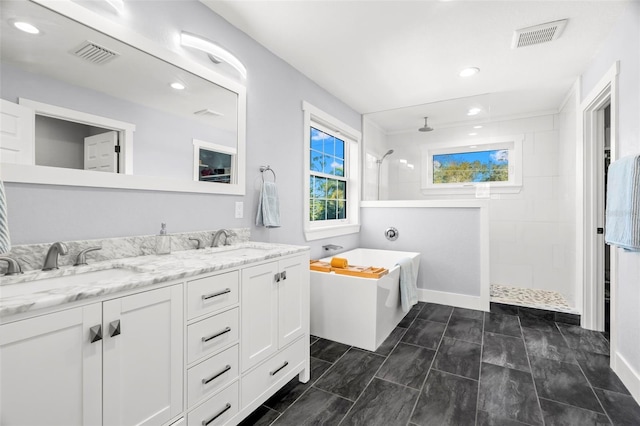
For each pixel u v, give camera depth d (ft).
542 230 12.48
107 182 4.64
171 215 5.64
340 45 7.84
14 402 2.53
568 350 7.45
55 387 2.75
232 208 6.89
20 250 3.79
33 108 3.92
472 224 10.75
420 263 11.68
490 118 12.35
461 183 12.71
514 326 9.04
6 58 3.72
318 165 11.10
